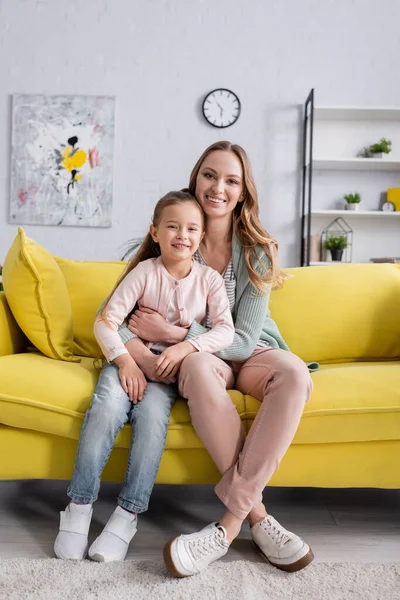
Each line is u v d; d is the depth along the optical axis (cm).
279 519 171
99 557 136
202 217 161
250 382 152
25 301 172
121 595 123
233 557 144
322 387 151
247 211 167
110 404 140
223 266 171
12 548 146
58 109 436
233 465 139
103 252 443
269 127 436
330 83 434
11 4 434
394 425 146
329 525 167
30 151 438
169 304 159
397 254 437
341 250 416
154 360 150
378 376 157
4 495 185
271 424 137
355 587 129
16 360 162
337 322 197
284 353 153
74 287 201
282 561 136
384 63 431
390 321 199
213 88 437
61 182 439
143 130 438
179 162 439
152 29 434
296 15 432
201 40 434
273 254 165
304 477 149
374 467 149
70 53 436
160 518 169
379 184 439
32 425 146
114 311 157
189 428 145
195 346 150
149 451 139
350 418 145
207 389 140
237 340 158
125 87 437
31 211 441
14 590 123
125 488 140
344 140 438
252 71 435
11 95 438
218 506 180
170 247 156
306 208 435
